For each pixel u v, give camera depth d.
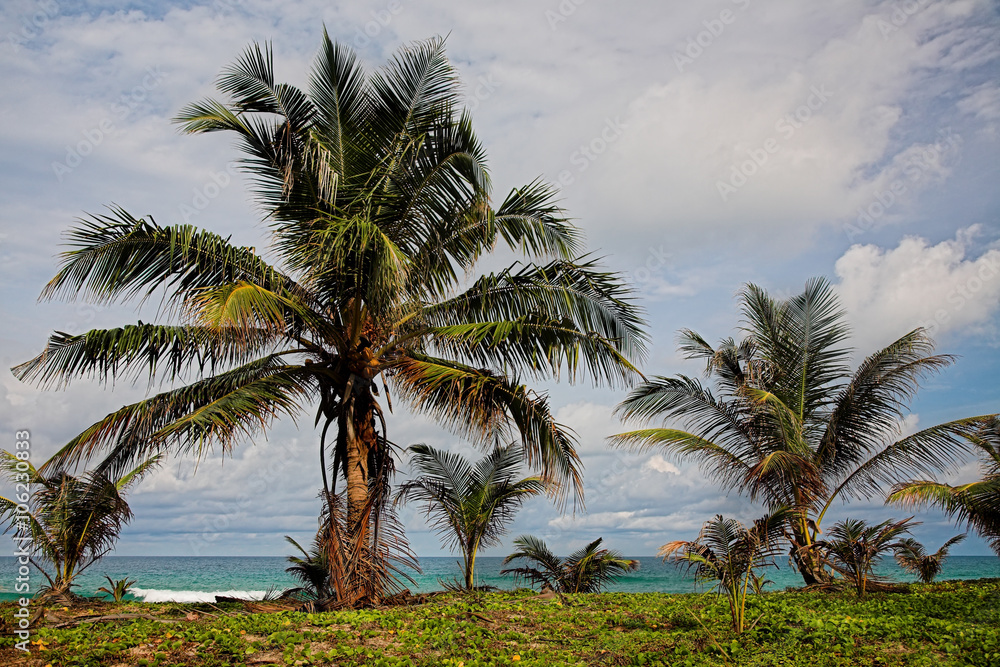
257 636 8.47
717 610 10.62
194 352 11.22
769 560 9.13
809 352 17.16
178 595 34.31
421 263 12.23
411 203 12.20
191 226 10.92
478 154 11.99
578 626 10.05
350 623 9.23
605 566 17.61
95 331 10.80
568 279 12.32
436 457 16.52
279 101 12.05
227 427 10.30
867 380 16.50
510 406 11.95
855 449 16.62
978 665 6.76
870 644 7.89
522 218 12.35
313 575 14.73
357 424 12.14
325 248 11.24
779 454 14.64
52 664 6.82
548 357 12.09
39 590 12.55
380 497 11.70
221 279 11.55
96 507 12.85
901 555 18.14
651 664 7.49
